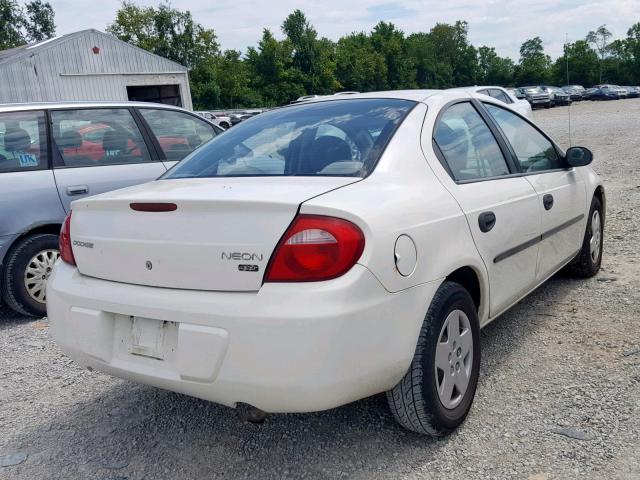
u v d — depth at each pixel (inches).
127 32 2541.8
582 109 1669.5
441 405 110.5
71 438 124.6
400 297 99.9
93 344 107.5
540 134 172.9
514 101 631.2
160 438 122.7
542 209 152.1
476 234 121.6
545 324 167.0
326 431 120.6
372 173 110.6
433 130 126.8
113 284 107.7
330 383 91.4
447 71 4446.4
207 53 2630.4
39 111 210.8
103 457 117.0
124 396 142.4
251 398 93.8
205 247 96.6
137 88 1290.6
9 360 168.6
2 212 193.9
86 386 149.2
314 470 108.3
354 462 109.7
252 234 94.1
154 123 239.6
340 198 98.3
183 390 99.9
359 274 93.2
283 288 91.8
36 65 1024.2
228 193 101.1
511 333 162.6
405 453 111.4
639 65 3912.4
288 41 3056.1
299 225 93.0
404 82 3892.7
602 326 162.2
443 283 114.1
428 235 107.5
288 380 90.7
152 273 102.3
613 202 334.6
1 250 194.7
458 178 126.0
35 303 202.8
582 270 198.1
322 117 133.3
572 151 171.9
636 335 154.5
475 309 121.8
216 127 265.4
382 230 97.7
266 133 134.3
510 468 104.3
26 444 123.0
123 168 222.8
